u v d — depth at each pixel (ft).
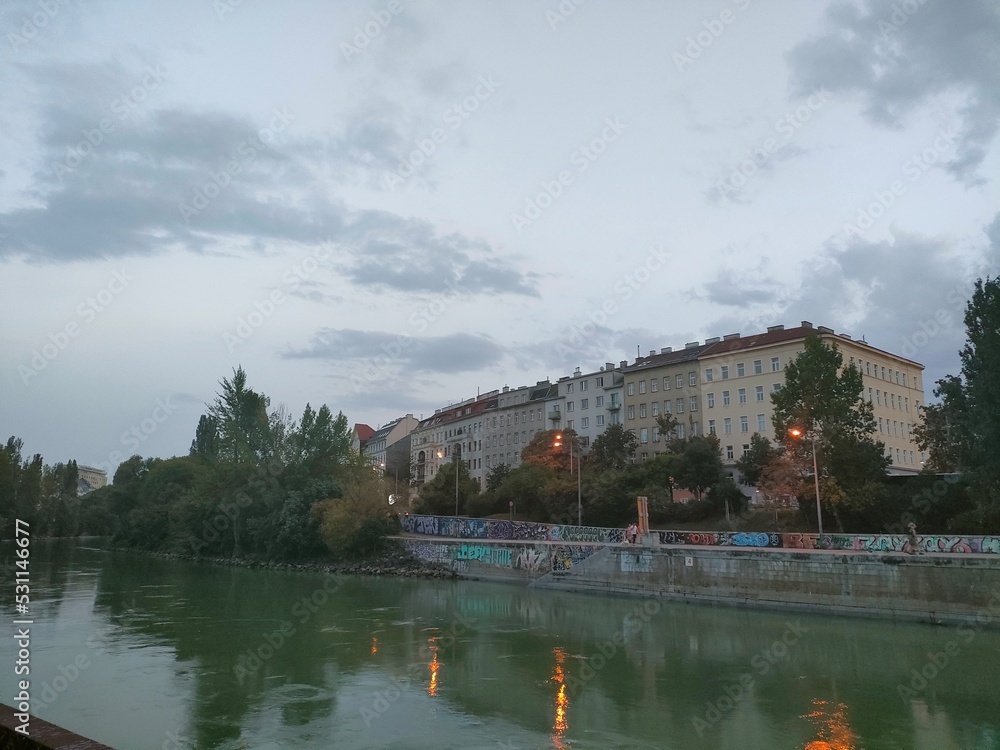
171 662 95.55
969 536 131.13
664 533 181.47
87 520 421.59
